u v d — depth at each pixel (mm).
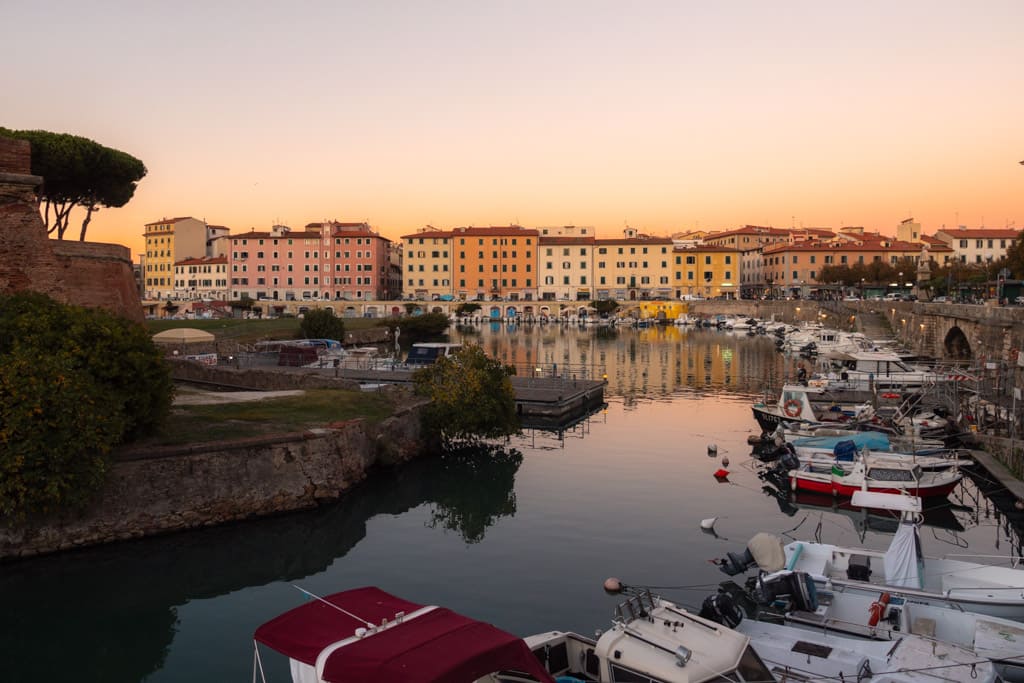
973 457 38906
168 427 34156
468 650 13258
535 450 45344
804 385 63312
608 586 21766
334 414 40500
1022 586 21219
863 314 117688
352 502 34531
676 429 51688
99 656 20531
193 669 19812
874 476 34500
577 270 194250
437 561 26969
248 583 25469
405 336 134750
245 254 190750
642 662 14883
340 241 189875
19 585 25125
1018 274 87188
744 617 19500
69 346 28719
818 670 16594
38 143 63156
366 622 14508
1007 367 51969
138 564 26953
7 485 25141
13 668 19969
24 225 38312
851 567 22297
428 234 194375
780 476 37219
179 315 165250
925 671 16016
